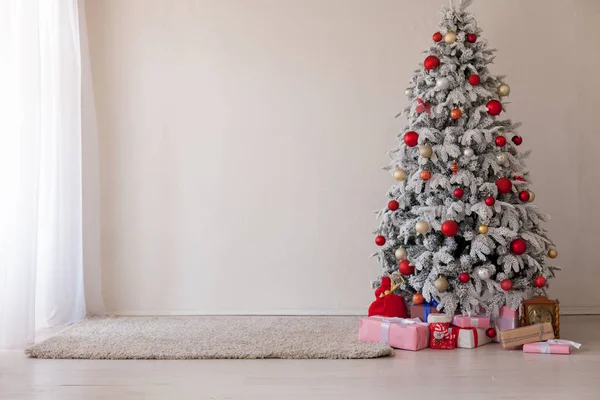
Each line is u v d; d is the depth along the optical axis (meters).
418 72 3.88
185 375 2.82
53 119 4.08
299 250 4.63
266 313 4.60
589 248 4.69
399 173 3.72
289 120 4.65
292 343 3.41
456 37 3.74
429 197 3.64
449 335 3.40
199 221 4.62
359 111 4.66
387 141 4.66
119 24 4.64
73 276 4.18
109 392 2.56
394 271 3.83
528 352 3.32
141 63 4.64
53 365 3.02
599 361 3.11
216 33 4.66
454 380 2.75
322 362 3.08
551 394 2.54
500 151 3.70
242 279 4.61
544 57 4.70
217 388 2.62
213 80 4.65
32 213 3.42
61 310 4.08
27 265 3.38
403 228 3.67
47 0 4.04
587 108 4.71
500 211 3.54
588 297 4.69
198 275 4.61
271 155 4.64
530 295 3.61
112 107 4.62
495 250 3.64
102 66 4.63
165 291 4.60
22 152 3.40
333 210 4.64
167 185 4.62
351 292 4.61
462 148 3.66
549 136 4.70
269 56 4.66
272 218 4.63
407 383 2.70
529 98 4.70
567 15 4.71
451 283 3.58
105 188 4.61
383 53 4.68
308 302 4.61
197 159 4.63
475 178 3.62
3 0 3.34
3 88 3.34
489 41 4.70
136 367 2.97
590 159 4.71
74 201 4.20
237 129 4.64
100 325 4.02
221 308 4.61
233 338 3.57
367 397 2.49
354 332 3.76
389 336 3.42
